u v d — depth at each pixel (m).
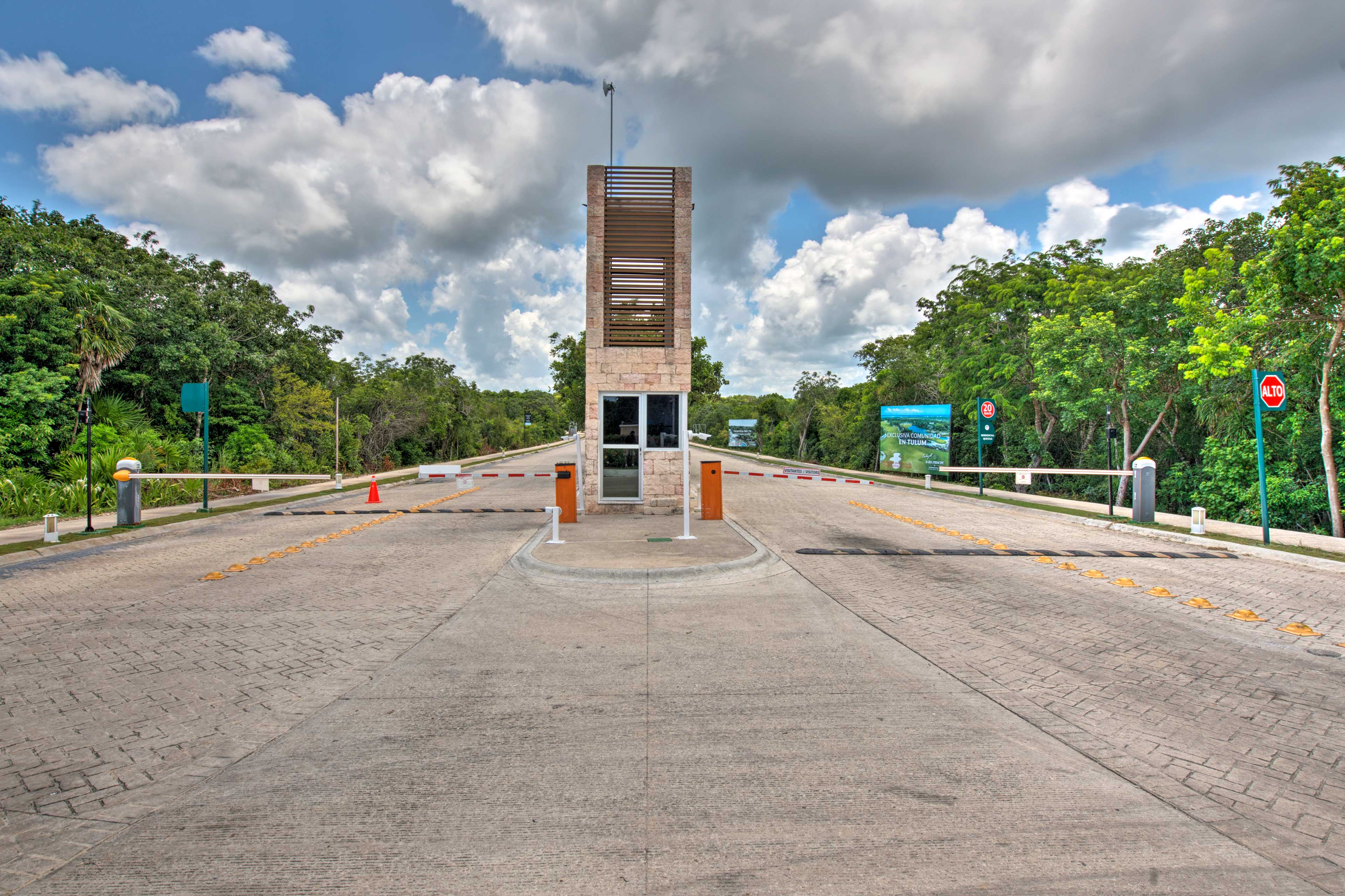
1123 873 2.68
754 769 3.54
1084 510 14.81
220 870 2.73
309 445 26.47
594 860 2.77
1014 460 23.09
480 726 4.09
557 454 52.41
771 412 53.91
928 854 2.81
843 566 8.93
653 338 13.53
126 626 6.28
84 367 16.89
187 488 17.31
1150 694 4.61
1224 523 12.66
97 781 3.47
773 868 2.71
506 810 3.16
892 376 29.38
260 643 5.76
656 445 13.55
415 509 15.43
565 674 4.99
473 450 46.09
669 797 3.27
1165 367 16.17
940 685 4.76
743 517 13.95
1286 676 4.96
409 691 4.67
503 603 7.08
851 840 2.91
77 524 12.69
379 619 6.49
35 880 2.67
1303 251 12.18
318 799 3.28
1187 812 3.14
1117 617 6.54
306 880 2.67
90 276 18.95
